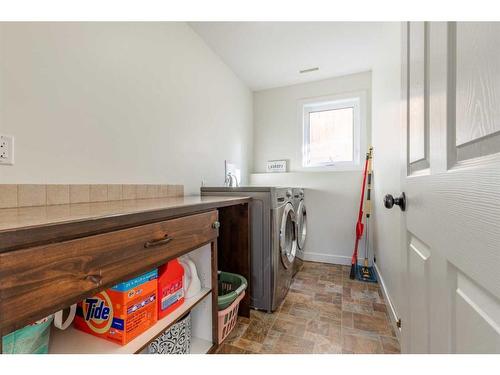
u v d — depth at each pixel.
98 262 0.60
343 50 2.24
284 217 1.85
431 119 0.63
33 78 0.94
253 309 1.70
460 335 0.48
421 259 0.73
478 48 0.41
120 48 1.31
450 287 0.53
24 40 0.91
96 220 0.60
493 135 0.37
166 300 0.98
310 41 2.10
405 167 0.90
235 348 1.29
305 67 2.60
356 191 2.66
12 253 0.44
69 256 0.54
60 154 1.03
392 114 1.58
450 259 0.52
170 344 1.05
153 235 0.79
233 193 1.73
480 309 0.41
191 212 1.00
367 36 2.02
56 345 0.78
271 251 1.63
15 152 0.89
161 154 1.61
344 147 2.90
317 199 2.82
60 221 0.53
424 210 0.68
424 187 0.68
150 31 1.51
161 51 1.60
